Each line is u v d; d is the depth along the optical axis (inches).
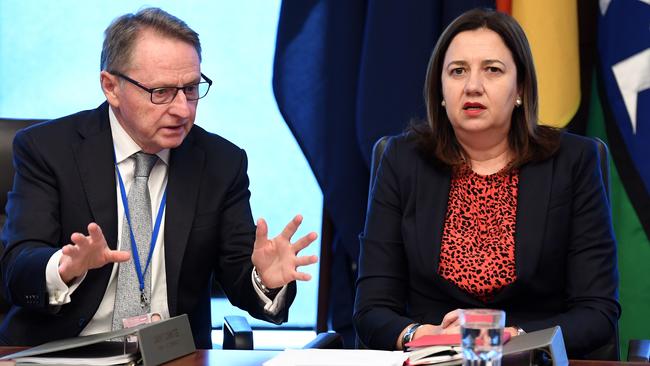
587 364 232.2
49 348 224.2
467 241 295.3
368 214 312.2
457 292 291.6
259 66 496.7
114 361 221.5
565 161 300.8
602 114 408.8
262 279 263.3
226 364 229.3
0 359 222.4
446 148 306.0
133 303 286.0
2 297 324.8
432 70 306.5
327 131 424.5
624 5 397.1
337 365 217.3
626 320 396.8
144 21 287.4
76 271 250.2
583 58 440.1
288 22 425.7
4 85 499.8
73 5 496.1
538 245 290.7
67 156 298.2
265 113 498.0
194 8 494.9
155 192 302.0
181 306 300.8
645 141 393.1
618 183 399.5
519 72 301.0
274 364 219.9
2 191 328.8
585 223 297.3
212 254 307.1
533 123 303.3
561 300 299.1
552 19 402.0
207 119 498.6
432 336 230.4
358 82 418.6
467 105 293.0
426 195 301.9
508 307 296.8
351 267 442.9
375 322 286.7
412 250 297.7
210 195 307.6
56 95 499.5
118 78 286.7
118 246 294.0
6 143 331.0
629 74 395.5
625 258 397.1
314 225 499.8
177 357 235.1
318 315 450.0
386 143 323.9
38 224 289.9
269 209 499.8
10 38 498.0
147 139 290.4
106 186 295.4
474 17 299.6
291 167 499.5
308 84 425.1
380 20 411.2
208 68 496.1
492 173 305.6
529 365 222.2
